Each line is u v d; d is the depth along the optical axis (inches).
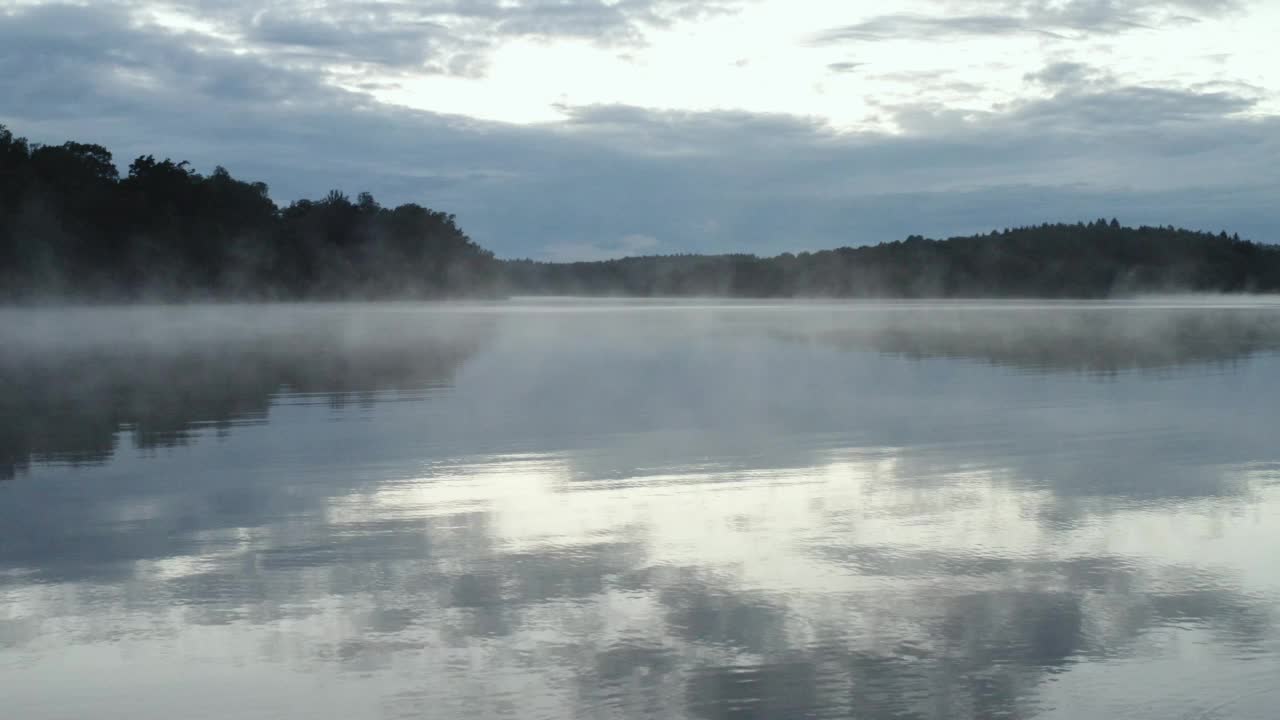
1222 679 213.3
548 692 209.2
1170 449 473.1
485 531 330.6
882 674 216.8
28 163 3531.0
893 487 392.5
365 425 567.8
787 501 369.7
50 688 213.5
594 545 313.1
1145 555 298.4
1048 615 249.8
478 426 557.6
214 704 205.3
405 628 243.8
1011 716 198.2
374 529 334.3
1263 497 370.3
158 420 597.0
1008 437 510.6
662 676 216.5
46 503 375.9
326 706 203.8
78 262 3444.9
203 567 293.1
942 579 276.8
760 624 244.8
